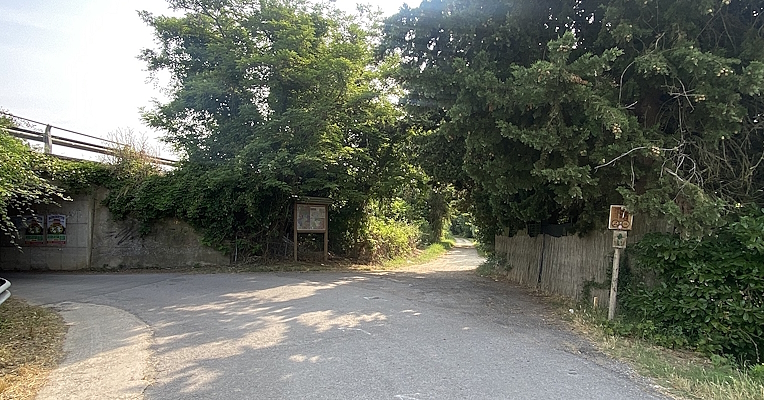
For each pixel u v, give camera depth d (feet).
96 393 15.89
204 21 58.75
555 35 30.07
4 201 33.32
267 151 52.21
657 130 25.59
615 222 25.50
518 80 24.13
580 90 22.82
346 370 17.83
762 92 23.35
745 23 26.50
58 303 33.37
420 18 31.65
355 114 57.67
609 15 25.72
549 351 20.57
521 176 28.53
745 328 20.71
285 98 55.62
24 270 54.80
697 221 21.35
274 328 24.89
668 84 25.00
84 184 54.29
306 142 52.65
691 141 24.94
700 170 24.59
